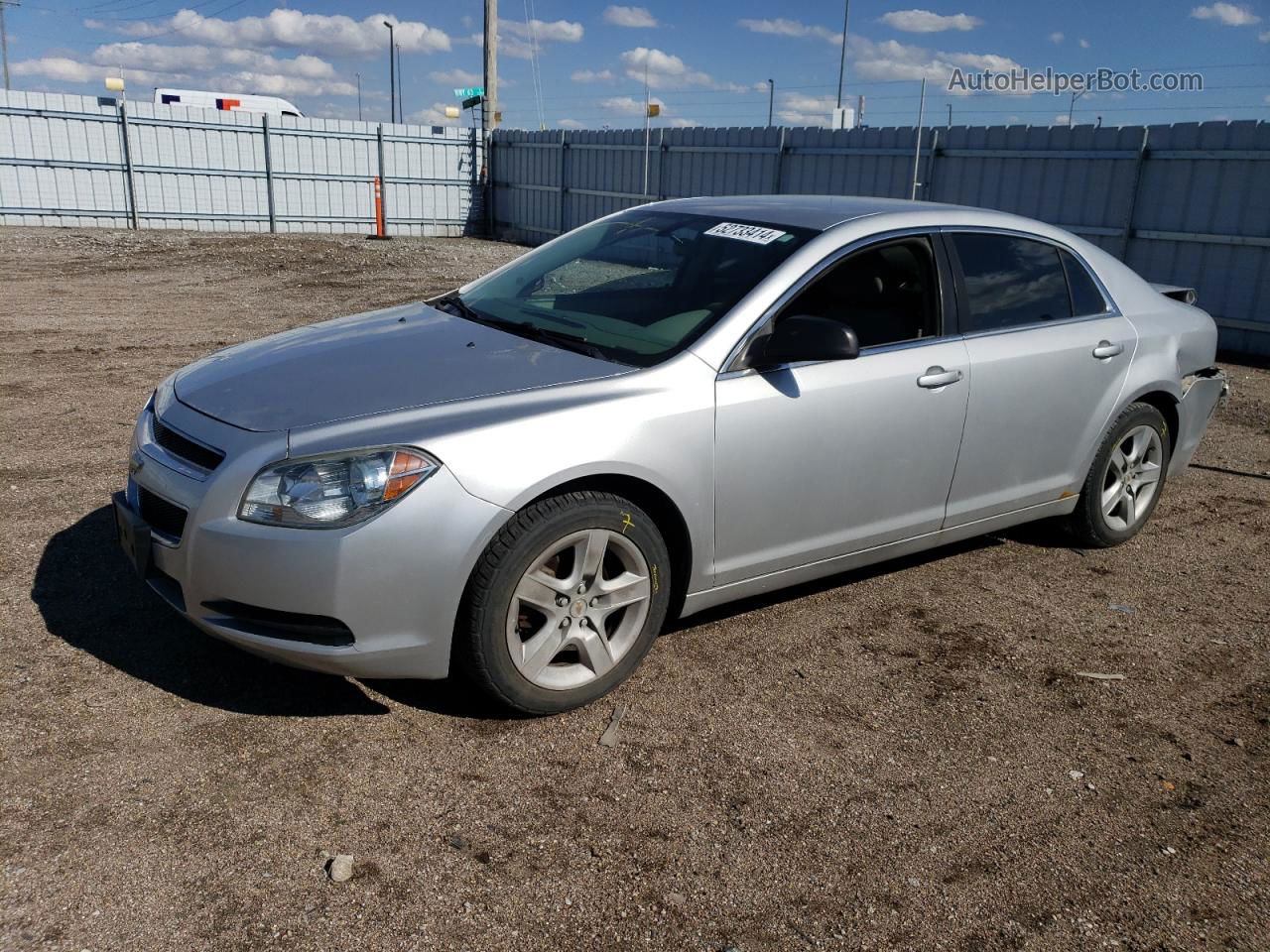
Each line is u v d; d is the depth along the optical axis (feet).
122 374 26.07
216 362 12.06
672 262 12.78
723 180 62.23
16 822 8.44
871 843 8.91
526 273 14.11
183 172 74.74
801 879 8.41
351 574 9.16
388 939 7.47
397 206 83.87
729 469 11.14
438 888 8.04
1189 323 16.51
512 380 10.59
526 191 82.64
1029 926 8.00
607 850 8.61
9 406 22.13
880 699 11.39
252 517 9.25
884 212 13.21
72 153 70.85
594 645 10.68
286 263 56.39
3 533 14.62
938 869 8.63
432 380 10.61
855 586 14.52
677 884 8.26
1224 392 17.46
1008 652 12.73
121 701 10.39
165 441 10.46
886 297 12.69
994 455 13.80
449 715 10.59
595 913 7.88
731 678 11.66
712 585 11.60
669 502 10.84
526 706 10.35
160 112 72.79
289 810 8.87
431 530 9.33
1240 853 9.03
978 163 46.26
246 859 8.22
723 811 9.23
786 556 12.09
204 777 9.25
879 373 12.23
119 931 7.38
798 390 11.55
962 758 10.32
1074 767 10.27
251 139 76.64
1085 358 14.60
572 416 10.06
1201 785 10.06
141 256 56.90
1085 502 15.69
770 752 10.22
